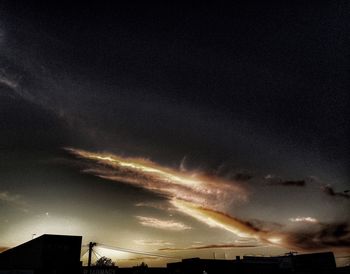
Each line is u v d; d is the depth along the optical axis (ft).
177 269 150.82
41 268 100.42
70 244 106.83
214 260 145.48
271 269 151.94
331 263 157.89
